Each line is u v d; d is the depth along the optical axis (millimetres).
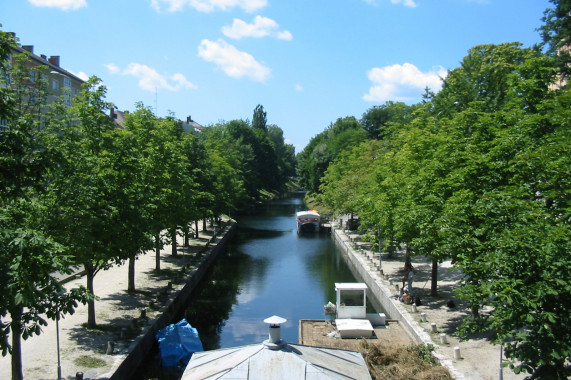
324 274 41406
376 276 33438
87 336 20203
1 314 10070
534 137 16688
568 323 10414
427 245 23094
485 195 14844
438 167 22938
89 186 18031
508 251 11797
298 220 70125
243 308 30906
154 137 34188
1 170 10805
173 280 31109
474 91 40594
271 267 44469
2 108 11000
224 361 10188
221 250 52625
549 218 12695
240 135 128500
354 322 23031
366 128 111750
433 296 27469
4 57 11289
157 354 21641
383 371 16859
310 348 10664
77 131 20891
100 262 21609
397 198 31469
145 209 25219
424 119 41250
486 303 12828
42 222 16391
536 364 10656
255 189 118562
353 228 63500
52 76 53562
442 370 16391
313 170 108562
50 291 11336
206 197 51844
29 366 16859
